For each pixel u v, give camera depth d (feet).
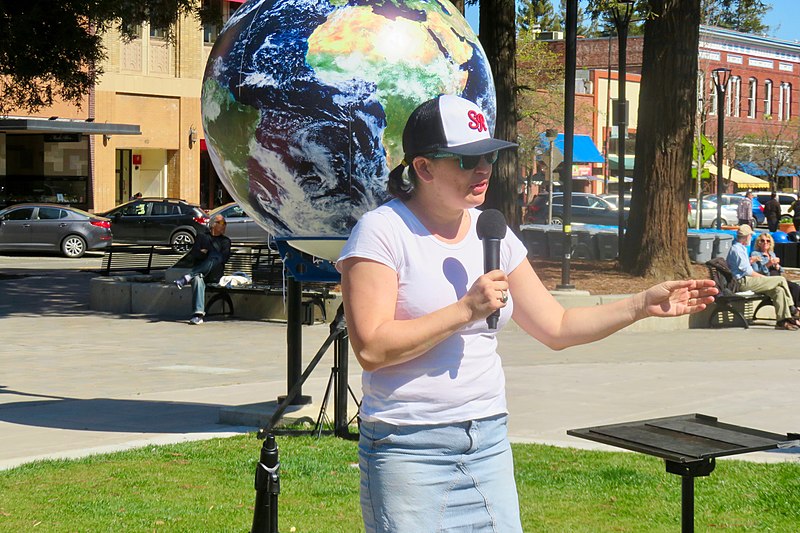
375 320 11.91
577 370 43.42
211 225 63.21
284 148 26.94
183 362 46.88
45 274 92.27
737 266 59.88
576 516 22.62
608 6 72.79
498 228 12.19
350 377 40.29
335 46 26.53
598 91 224.33
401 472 12.14
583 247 93.56
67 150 149.79
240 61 27.30
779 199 201.77
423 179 12.32
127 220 125.39
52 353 49.62
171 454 28.12
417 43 26.71
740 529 21.86
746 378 41.42
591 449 28.63
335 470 26.45
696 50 71.26
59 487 24.63
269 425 17.57
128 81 155.53
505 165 74.90
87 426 32.42
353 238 12.30
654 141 71.46
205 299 64.03
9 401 36.96
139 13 82.02
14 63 81.10
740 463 27.17
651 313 12.84
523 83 183.01
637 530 21.66
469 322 11.55
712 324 59.77
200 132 166.61
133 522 21.89
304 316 59.62
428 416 12.12
